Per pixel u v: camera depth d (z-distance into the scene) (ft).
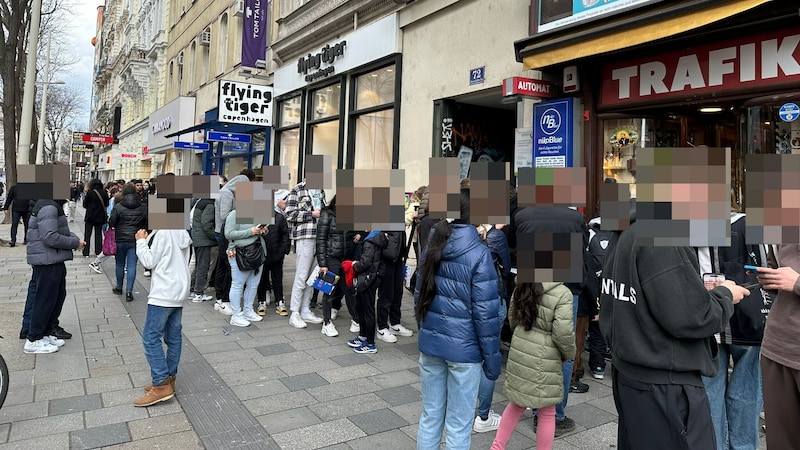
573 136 21.80
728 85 17.30
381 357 17.24
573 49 19.04
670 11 15.92
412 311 24.53
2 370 12.05
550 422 10.14
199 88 69.41
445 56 29.01
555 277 9.89
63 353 16.84
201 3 69.97
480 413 12.16
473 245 9.05
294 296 21.11
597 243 14.71
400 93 32.45
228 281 23.29
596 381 15.61
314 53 42.52
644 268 6.64
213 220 24.77
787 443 7.86
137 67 101.71
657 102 19.24
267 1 51.44
